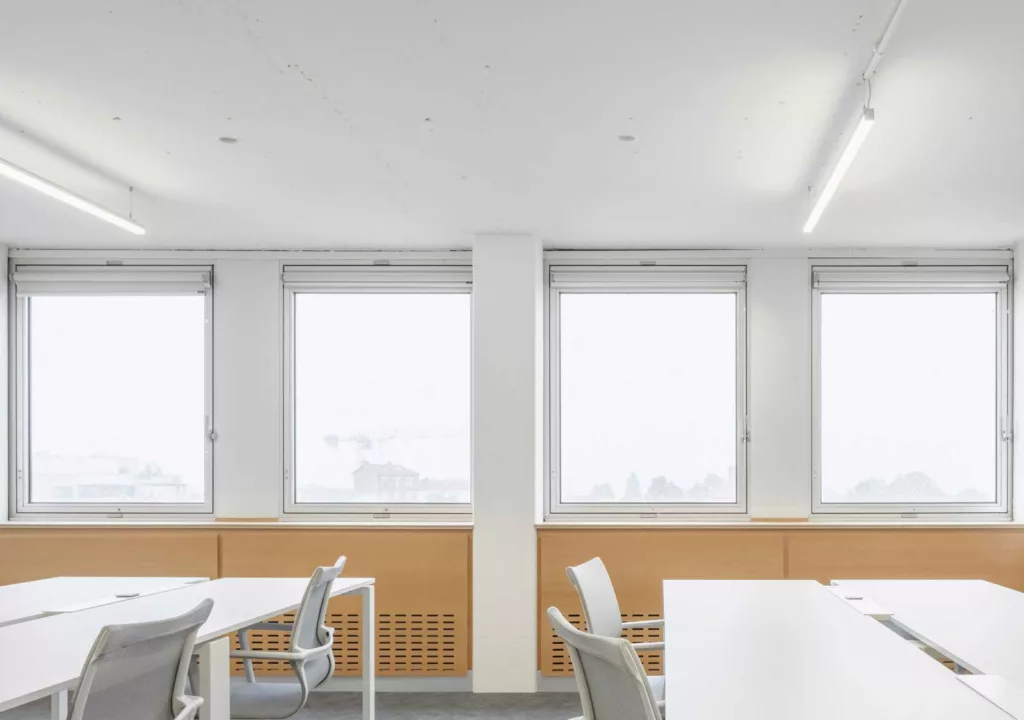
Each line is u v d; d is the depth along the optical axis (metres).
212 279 6.32
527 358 5.80
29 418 6.39
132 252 6.31
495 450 5.77
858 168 4.35
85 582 4.72
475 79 3.26
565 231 5.77
